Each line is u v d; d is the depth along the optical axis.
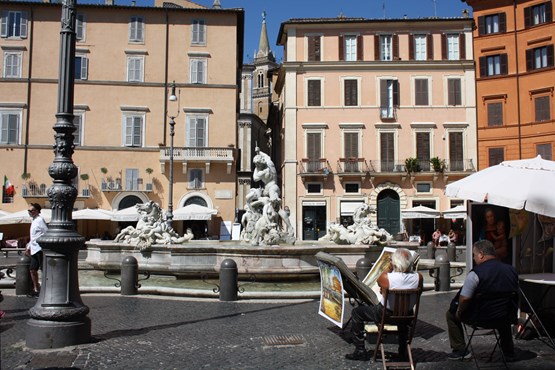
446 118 46.22
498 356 7.50
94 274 17.39
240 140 69.31
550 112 44.03
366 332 7.92
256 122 72.75
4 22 43.34
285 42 50.06
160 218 17.94
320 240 18.08
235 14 45.62
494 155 45.91
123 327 9.12
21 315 10.34
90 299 12.25
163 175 43.84
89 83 43.81
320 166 46.06
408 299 6.79
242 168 68.88
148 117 44.28
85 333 7.89
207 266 15.18
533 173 8.34
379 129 46.16
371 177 45.53
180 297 12.52
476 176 9.01
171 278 15.87
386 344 8.04
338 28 47.16
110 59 44.28
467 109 46.09
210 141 44.66
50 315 7.61
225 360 7.15
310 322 9.62
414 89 46.38
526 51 45.34
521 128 45.19
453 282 14.83
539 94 44.56
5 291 13.65
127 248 17.00
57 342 7.61
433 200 45.28
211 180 44.09
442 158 45.84
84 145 43.41
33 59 43.41
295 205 46.03
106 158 43.50
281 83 53.06
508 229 9.05
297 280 14.68
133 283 12.79
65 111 7.96
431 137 45.97
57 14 43.81
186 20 45.22
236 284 12.12
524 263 9.09
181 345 7.91
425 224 45.44
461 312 7.07
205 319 9.88
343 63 46.47
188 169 44.06
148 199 43.53
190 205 40.75
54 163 7.86
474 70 46.34
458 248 35.03
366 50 46.94
